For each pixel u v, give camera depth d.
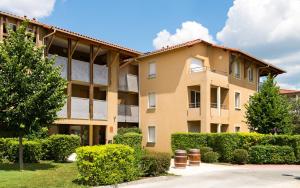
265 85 31.69
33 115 17.61
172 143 29.55
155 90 36.12
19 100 17.38
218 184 16.09
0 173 16.39
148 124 36.28
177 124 33.84
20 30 18.06
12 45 17.75
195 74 32.78
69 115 28.14
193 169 21.89
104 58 33.44
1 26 23.73
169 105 34.72
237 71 37.00
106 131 31.52
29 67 17.89
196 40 34.03
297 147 26.72
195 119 32.34
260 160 26.06
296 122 44.06
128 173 16.08
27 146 20.73
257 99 31.50
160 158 18.03
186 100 33.31
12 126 17.67
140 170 17.16
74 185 14.51
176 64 34.62
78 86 31.95
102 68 31.58
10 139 21.22
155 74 36.31
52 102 17.88
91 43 29.91
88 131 32.34
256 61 38.88
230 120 34.81
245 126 37.16
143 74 37.31
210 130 31.97
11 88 17.25
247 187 15.45
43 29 26.53
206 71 31.94
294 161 26.61
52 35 26.58
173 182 16.44
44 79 17.94
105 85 31.66
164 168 18.45
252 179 17.94
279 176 19.36
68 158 22.95
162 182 16.42
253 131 31.39
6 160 21.03
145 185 15.46
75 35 27.89
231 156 26.11
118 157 15.61
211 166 23.95
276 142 27.38
